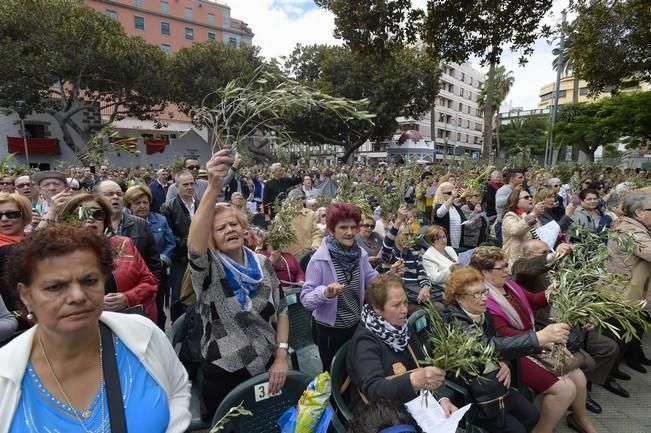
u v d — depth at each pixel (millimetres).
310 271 3023
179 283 4488
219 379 2221
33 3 21625
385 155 65125
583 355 3092
